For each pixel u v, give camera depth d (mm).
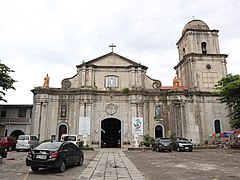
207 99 31812
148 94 32188
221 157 18219
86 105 30938
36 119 30156
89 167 12883
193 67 32562
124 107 31703
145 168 12609
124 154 21469
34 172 11031
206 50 33500
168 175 10406
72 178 9641
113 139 34344
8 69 24438
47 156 10719
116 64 33281
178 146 24969
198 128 30703
